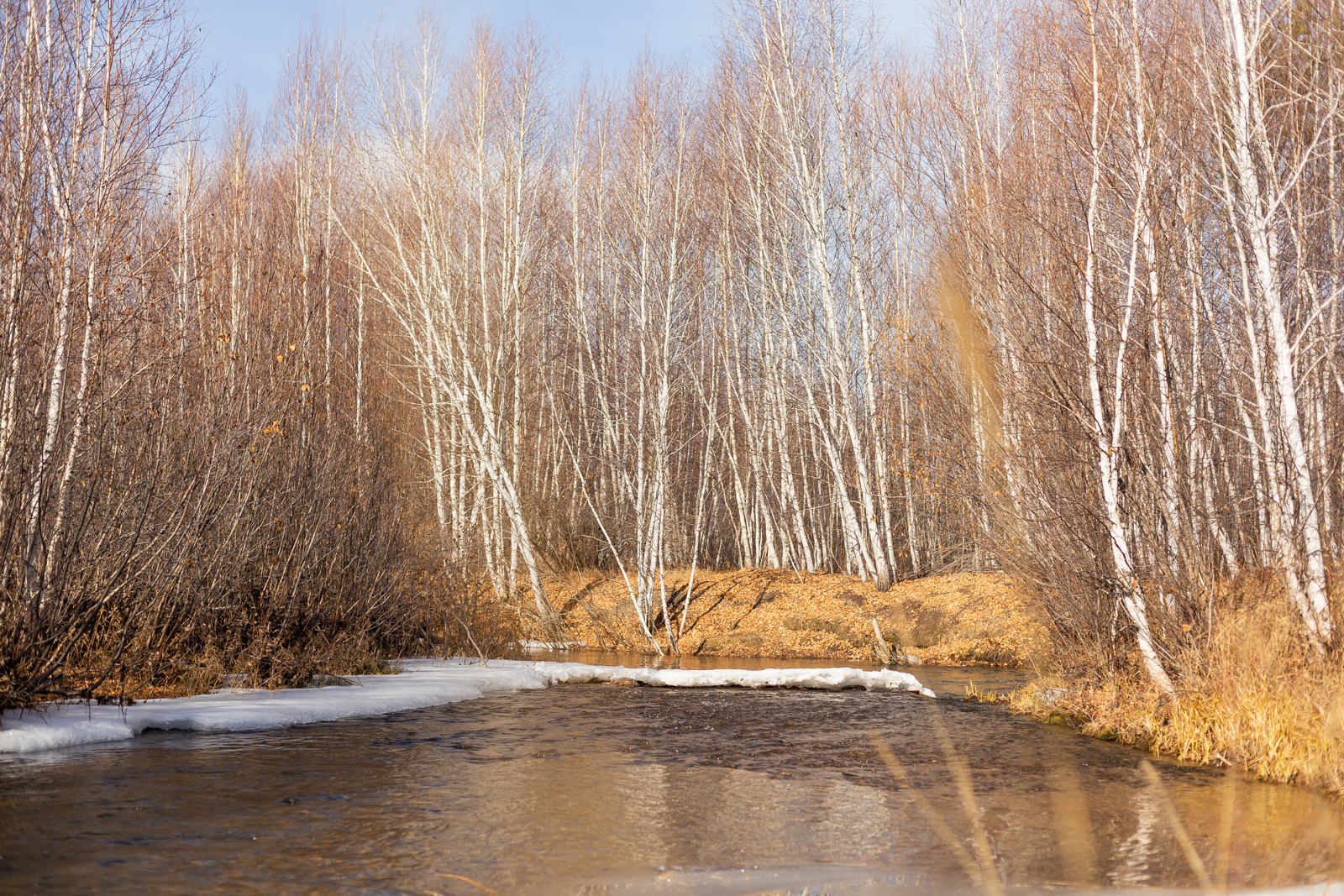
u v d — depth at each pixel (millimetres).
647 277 26359
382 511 18594
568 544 33219
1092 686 12867
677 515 36312
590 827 7172
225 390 14844
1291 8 10812
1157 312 11320
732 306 34938
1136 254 11898
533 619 26578
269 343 16578
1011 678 18844
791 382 33969
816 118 28922
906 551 34094
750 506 39938
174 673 12820
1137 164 11438
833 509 37688
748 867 6168
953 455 14781
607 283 33688
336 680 14656
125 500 11453
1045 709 13445
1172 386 11680
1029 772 9445
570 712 13242
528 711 13242
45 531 10336
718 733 11688
